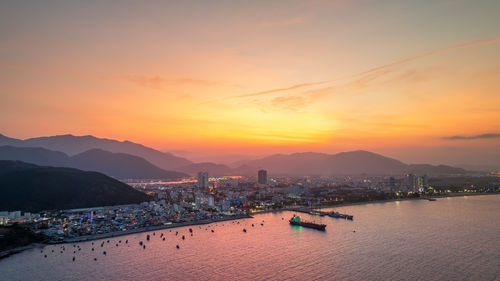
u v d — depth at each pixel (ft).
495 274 639.76
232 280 634.43
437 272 655.35
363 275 645.92
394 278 625.41
